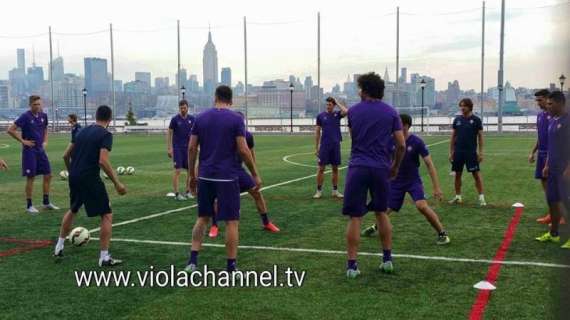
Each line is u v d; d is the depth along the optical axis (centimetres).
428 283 544
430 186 1297
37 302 498
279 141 3491
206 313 468
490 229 800
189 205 1048
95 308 482
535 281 546
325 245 707
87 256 659
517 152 2288
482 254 655
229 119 570
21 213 979
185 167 1136
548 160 691
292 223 855
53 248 701
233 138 572
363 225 839
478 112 4503
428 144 2848
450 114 5666
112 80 5491
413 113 5197
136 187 1338
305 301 495
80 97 7288
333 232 787
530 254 653
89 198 613
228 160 573
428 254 657
